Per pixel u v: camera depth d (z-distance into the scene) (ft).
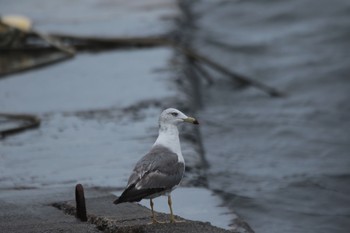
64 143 47.73
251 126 65.67
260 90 77.30
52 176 41.32
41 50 73.77
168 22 86.94
